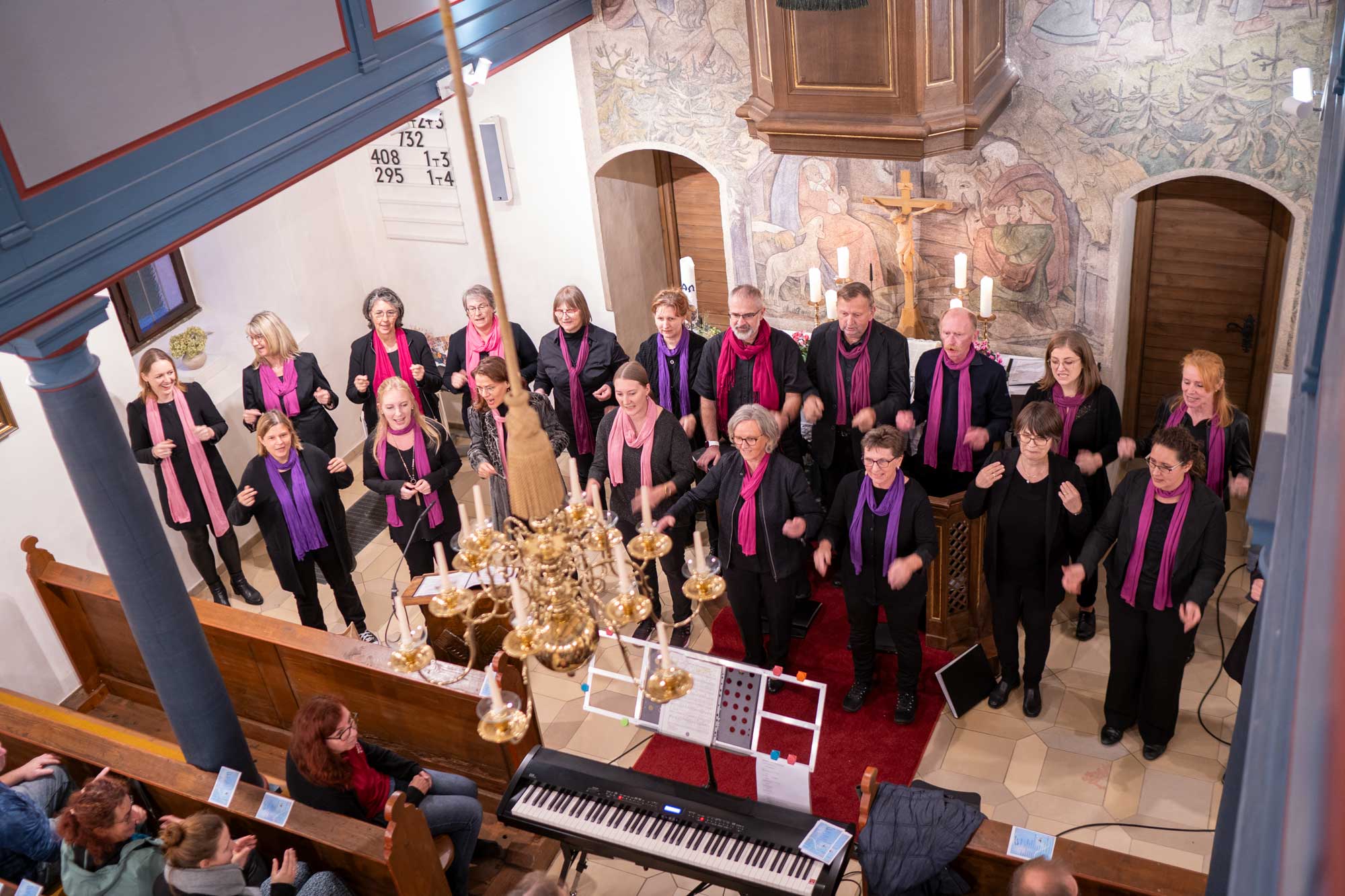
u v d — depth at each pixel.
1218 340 7.58
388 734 6.02
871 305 6.36
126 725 6.78
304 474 6.57
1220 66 6.32
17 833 4.98
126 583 4.69
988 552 5.77
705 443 7.22
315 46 5.22
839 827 4.64
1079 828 5.46
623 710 6.48
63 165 4.01
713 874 4.63
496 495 6.93
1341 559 0.55
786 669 6.63
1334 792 0.44
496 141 8.33
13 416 6.55
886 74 6.32
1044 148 6.96
